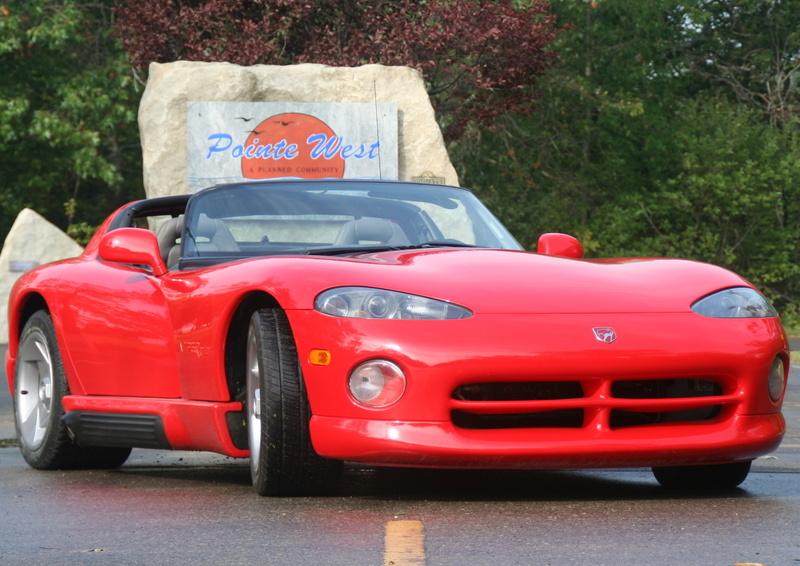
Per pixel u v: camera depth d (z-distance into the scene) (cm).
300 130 3481
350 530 817
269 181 1238
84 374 1255
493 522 843
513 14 4091
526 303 927
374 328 906
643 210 6256
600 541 767
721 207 6253
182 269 1142
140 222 4622
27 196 6694
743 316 966
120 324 1200
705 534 792
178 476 1225
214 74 3466
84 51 6731
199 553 751
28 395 1372
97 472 1297
